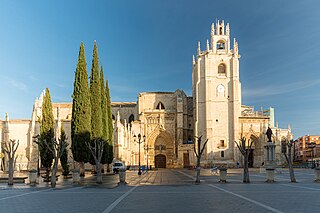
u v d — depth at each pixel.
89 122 48.19
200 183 35.62
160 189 28.41
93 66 55.84
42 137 51.75
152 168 95.31
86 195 23.64
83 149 47.16
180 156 106.69
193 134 110.94
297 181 37.94
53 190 28.19
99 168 36.34
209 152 100.50
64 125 86.81
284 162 110.88
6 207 17.56
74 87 48.34
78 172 36.41
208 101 102.94
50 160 50.41
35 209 16.80
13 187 31.75
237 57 105.56
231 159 100.75
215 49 106.25
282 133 116.38
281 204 18.11
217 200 20.06
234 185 32.44
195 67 111.88
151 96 116.31
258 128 103.50
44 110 52.72
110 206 17.70
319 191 25.62
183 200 20.20
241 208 16.69
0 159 83.50
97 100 54.91
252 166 103.81
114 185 33.81
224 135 102.25
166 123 112.50
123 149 88.94
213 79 104.50
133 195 23.42
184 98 113.75
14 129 88.56
